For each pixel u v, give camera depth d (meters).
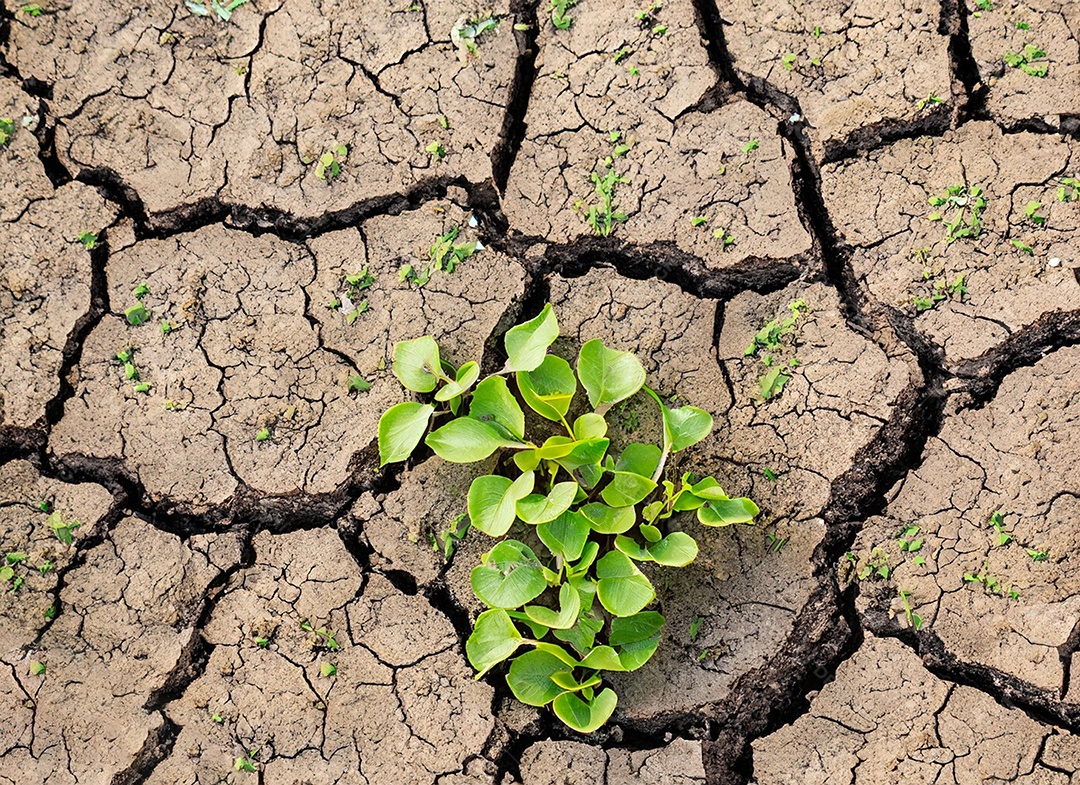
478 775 1.63
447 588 1.64
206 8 1.68
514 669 1.61
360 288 1.66
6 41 1.67
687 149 1.67
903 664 1.64
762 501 1.65
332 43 1.68
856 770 1.63
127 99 1.67
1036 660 1.63
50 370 1.65
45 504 1.65
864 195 1.66
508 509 1.60
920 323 1.65
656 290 1.66
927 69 1.67
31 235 1.66
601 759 1.63
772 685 1.64
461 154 1.67
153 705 1.64
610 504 1.62
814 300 1.66
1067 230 1.65
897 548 1.64
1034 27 1.67
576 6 1.68
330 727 1.63
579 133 1.67
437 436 1.61
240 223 1.67
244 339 1.66
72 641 1.64
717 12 1.68
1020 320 1.65
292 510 1.65
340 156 1.67
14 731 1.63
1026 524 1.64
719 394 1.65
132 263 1.66
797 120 1.67
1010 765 1.63
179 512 1.65
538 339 1.61
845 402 1.65
